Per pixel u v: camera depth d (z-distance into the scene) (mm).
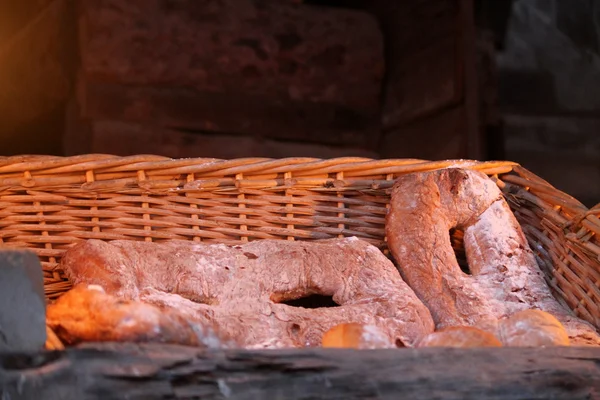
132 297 1353
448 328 1221
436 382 1135
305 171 1574
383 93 2713
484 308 1458
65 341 1150
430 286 1481
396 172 1600
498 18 2775
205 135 2486
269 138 2559
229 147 2502
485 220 1553
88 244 1402
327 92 2605
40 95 2350
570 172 2863
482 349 1159
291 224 1563
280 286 1436
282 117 2555
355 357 1129
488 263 1520
